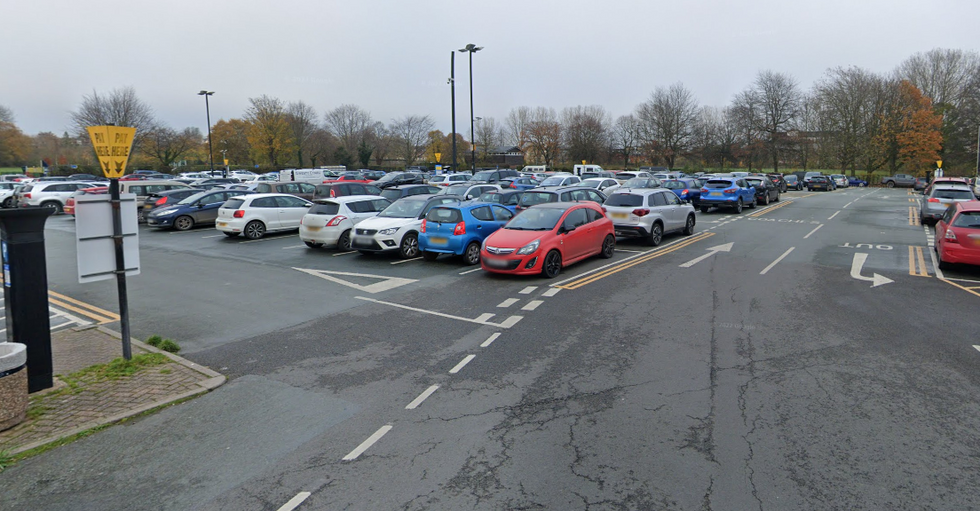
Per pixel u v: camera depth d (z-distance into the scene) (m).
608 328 8.34
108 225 6.51
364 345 7.65
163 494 4.21
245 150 80.25
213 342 7.86
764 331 8.14
